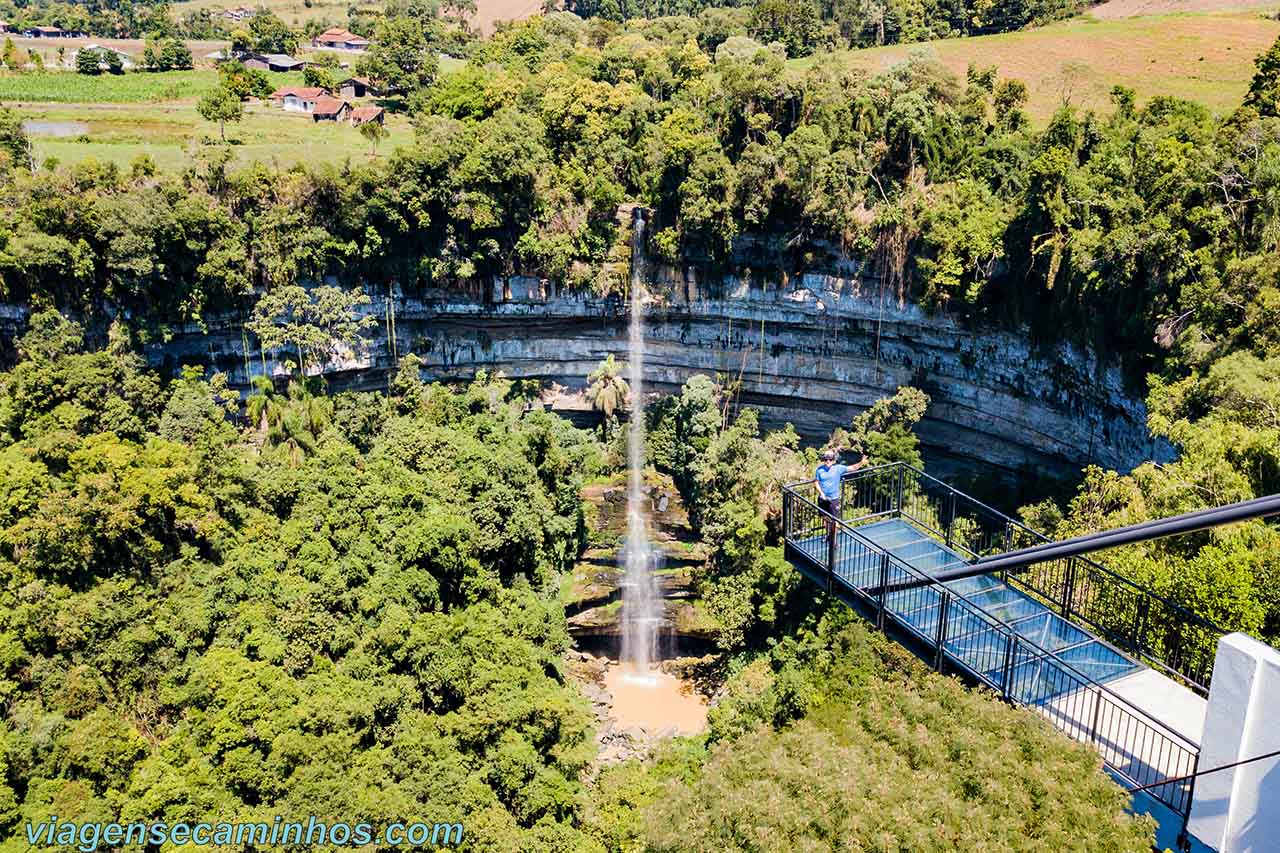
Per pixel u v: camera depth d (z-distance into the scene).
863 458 75.56
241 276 76.94
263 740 45.53
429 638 52.66
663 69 101.62
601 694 69.44
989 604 25.62
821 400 86.25
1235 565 30.31
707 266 84.88
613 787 50.22
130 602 51.59
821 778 19.69
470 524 62.62
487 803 46.41
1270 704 18.28
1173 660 28.64
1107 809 17.83
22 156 80.75
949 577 21.91
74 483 56.84
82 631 48.47
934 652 24.08
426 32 157.25
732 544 68.06
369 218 80.38
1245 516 14.84
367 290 83.56
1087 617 28.08
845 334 83.25
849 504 61.28
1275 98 73.56
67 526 51.31
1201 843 19.55
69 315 72.50
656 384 90.62
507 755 48.69
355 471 64.62
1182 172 59.50
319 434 75.50
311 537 58.34
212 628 52.62
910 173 79.94
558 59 117.00
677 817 21.06
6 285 70.31
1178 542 35.72
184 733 45.66
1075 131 74.06
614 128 87.44
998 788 18.33
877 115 82.75
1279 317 49.78
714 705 66.12
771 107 83.62
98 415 65.56
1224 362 47.41
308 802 43.03
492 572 64.81
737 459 73.12
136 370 71.12
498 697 51.44
